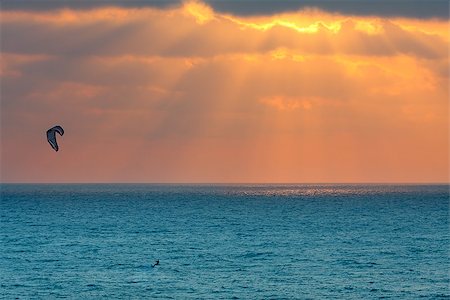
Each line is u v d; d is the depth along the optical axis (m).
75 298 165.00
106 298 164.75
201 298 164.50
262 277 189.75
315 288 175.62
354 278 189.00
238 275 193.12
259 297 165.62
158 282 183.00
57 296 167.00
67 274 194.50
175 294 168.50
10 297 165.88
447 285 179.75
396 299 164.00
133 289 174.50
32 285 179.38
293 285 179.25
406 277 190.50
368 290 173.50
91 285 179.12
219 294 168.88
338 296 167.00
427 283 182.25
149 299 163.62
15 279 187.12
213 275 193.25
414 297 166.12
